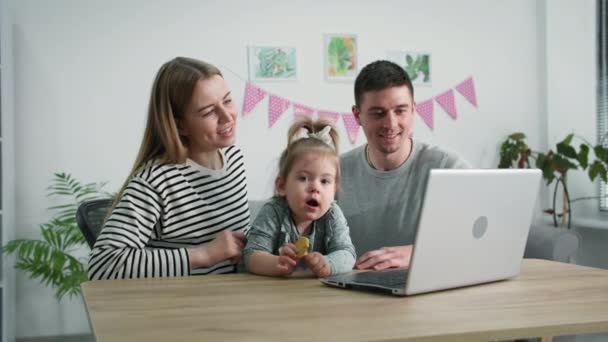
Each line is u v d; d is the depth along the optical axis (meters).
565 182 3.82
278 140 3.59
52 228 3.25
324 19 3.67
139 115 3.41
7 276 3.05
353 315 0.88
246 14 3.55
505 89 3.98
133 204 1.42
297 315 0.89
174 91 1.49
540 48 4.04
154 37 3.43
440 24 3.86
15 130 3.25
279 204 1.45
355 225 2.09
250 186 3.56
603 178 3.63
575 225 3.94
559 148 3.74
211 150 1.57
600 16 4.05
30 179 3.27
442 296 1.04
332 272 1.27
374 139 1.96
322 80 3.66
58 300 3.27
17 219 3.25
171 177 1.50
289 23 3.62
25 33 3.25
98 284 1.19
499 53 3.97
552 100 4.01
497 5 3.96
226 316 0.88
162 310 0.93
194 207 1.53
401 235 2.03
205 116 1.49
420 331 0.78
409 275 1.02
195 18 3.48
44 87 3.28
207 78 1.49
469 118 3.92
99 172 3.36
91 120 3.35
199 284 1.18
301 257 1.27
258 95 3.56
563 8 4.02
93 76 3.35
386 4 3.77
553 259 2.51
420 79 3.83
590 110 4.08
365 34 3.73
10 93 3.12
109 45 3.37
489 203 1.12
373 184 2.07
